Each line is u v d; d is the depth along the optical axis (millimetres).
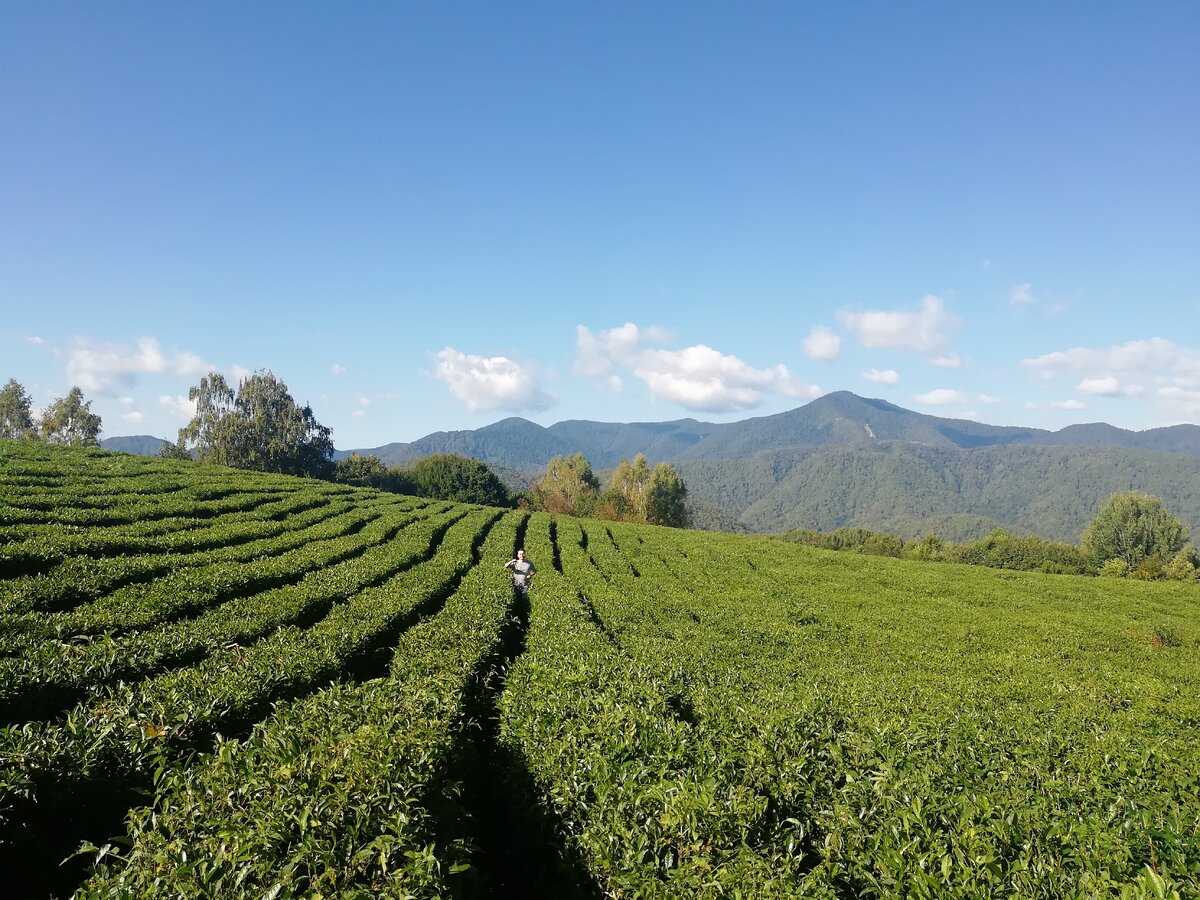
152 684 11172
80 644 14273
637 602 27562
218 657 13578
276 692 12508
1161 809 9031
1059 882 6387
